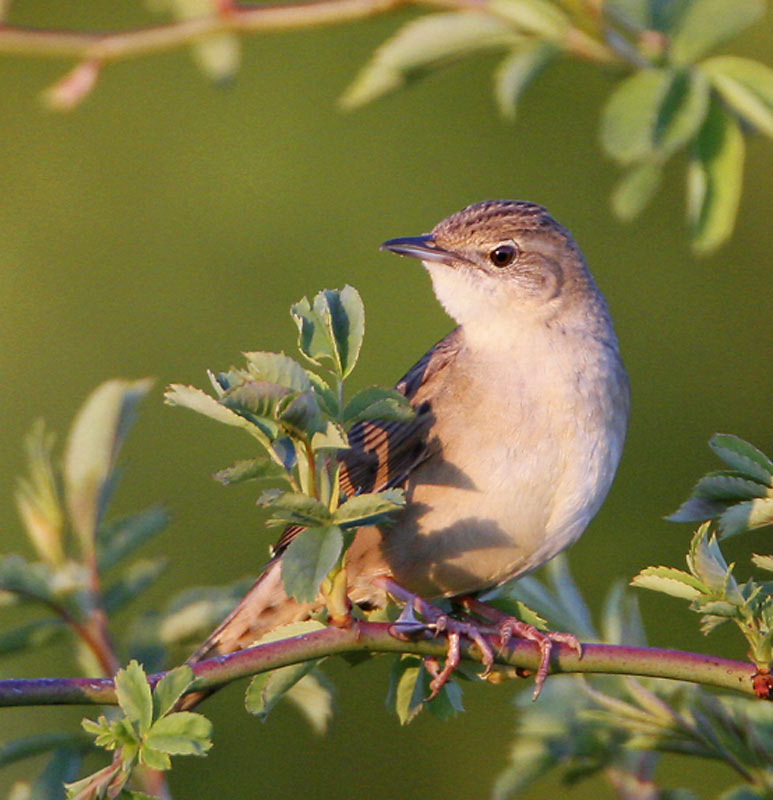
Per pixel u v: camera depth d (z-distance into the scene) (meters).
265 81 17.98
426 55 9.18
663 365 16.83
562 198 17.48
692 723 7.82
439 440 9.21
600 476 9.27
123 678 6.00
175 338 17.20
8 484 16.44
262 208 17.58
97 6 17.86
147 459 16.28
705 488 6.98
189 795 14.45
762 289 17.02
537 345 9.48
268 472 6.40
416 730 14.77
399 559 9.23
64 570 8.34
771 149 17.17
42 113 18.12
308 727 14.70
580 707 8.38
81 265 17.59
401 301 17.02
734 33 8.74
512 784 8.35
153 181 17.86
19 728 12.29
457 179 17.55
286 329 17.17
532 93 17.62
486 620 8.64
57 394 17.03
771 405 16.61
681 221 17.20
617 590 8.71
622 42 8.91
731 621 6.94
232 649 8.94
